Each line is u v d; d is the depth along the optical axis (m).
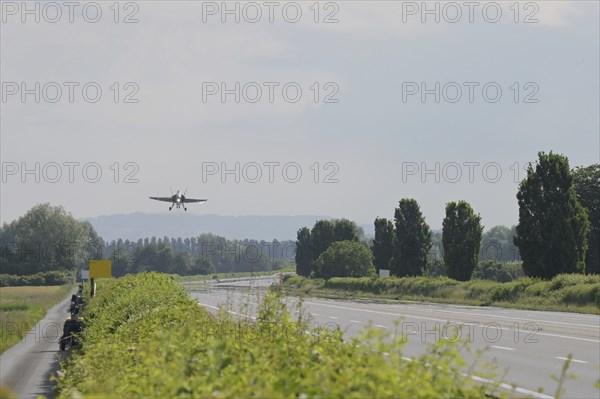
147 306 53.19
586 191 178.25
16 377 54.56
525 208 132.62
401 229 189.62
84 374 30.53
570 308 99.75
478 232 156.50
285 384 16.17
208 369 18.72
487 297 125.94
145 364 22.58
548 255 130.88
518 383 37.50
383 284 162.88
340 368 17.80
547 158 131.75
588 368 43.19
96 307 78.12
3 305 172.25
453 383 17.08
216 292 155.50
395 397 14.89
